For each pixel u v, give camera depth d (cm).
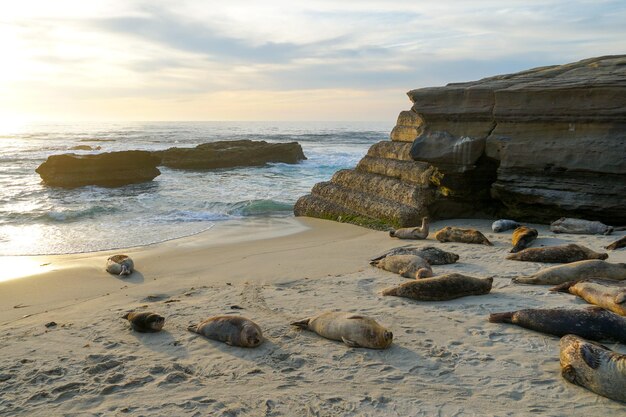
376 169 1683
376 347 601
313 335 655
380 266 995
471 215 1487
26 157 3803
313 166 3638
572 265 841
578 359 503
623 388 466
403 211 1418
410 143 1636
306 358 586
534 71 1468
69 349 630
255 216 1725
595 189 1199
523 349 592
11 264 1114
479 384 513
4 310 812
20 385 538
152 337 662
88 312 780
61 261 1138
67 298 872
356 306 759
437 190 1473
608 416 448
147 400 498
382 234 1359
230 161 3669
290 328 678
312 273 987
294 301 796
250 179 2852
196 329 670
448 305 754
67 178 2581
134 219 1652
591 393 488
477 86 1389
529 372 535
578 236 1154
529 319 647
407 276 923
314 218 1667
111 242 1334
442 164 1414
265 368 564
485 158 1379
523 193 1306
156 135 7525
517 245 1077
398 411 466
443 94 1441
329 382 527
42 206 1891
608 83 1160
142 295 869
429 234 1299
